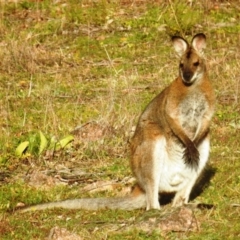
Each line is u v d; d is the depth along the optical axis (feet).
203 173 55.88
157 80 77.00
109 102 70.23
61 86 77.71
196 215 49.67
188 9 93.15
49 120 68.23
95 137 64.80
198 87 53.47
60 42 89.81
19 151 62.34
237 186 55.26
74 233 47.50
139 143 52.95
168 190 53.42
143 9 96.43
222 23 92.43
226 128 66.39
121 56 85.40
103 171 59.93
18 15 97.45
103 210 52.70
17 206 53.78
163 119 52.85
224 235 47.29
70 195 55.83
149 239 46.70
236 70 77.51
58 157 62.34
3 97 75.20
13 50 84.12
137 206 53.06
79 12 95.86
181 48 55.11
